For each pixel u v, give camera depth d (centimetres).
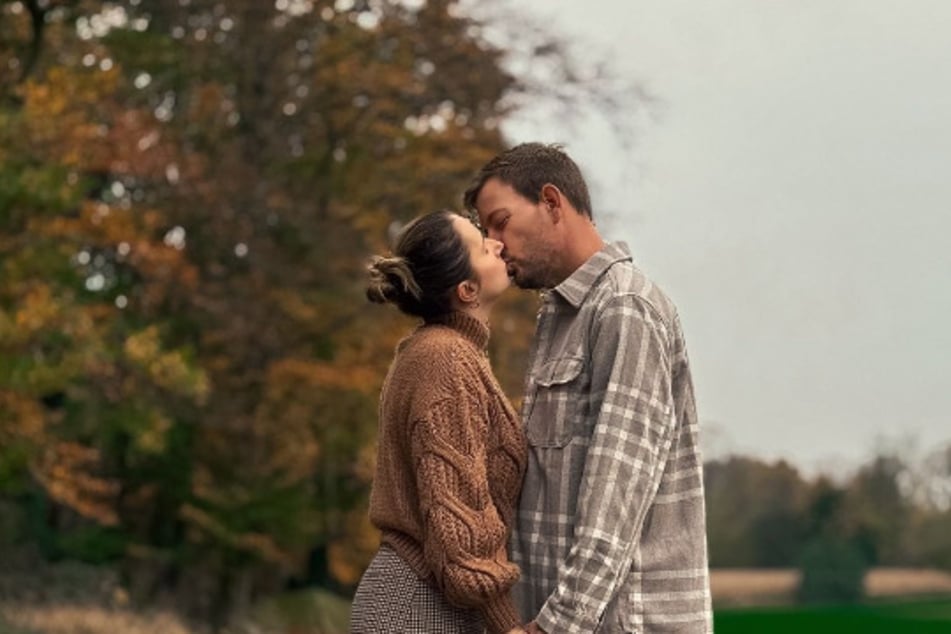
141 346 1894
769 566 2830
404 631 404
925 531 2830
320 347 2542
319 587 3062
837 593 2694
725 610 2619
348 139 2525
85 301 2011
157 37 2328
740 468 2920
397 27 2475
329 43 2489
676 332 430
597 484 404
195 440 2589
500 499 418
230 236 2338
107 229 1877
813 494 2889
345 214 2494
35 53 1995
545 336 439
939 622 2488
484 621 403
